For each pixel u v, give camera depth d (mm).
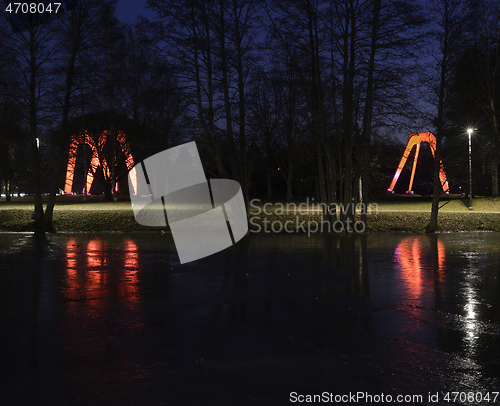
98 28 28016
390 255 18391
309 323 8727
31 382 6070
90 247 20891
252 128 28125
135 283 12602
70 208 34625
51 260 16906
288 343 7578
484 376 6273
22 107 27984
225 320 8953
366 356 7000
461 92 30062
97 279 13203
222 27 25797
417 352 7160
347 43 26312
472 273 14211
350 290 11672
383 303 10312
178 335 8016
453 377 6242
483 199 42062
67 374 6328
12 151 37188
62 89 27828
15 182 64062
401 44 24500
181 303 10320
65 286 12195
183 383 6043
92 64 28078
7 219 31812
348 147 28375
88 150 42375
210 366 6609
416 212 34250
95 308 9891
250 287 12055
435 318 9070
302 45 26734
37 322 8820
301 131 31125
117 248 20562
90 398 5613
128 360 6844
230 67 26641
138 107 38594
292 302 10414
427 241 23891
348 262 16531
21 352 7176
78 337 7910
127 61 38375
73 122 29047
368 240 24281
